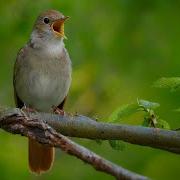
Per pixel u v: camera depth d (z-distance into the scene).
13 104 12.93
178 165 11.98
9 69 12.96
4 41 12.84
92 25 13.14
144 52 13.36
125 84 12.98
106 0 13.41
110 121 7.41
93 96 13.01
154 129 7.10
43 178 11.97
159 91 12.05
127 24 13.57
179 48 13.23
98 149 12.20
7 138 12.06
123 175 5.61
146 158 12.05
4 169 11.28
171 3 13.53
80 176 12.05
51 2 12.64
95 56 13.19
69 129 7.41
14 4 12.76
